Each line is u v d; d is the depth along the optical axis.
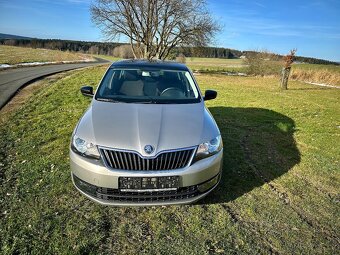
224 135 6.04
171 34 32.06
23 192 3.35
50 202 3.19
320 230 2.95
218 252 2.58
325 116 8.66
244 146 5.37
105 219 2.96
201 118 3.36
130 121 3.14
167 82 4.16
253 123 7.24
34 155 4.42
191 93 4.05
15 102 8.27
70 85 12.40
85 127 3.12
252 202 3.40
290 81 22.00
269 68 30.03
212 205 3.29
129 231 2.80
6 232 2.66
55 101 8.60
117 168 2.76
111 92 3.91
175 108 3.53
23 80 13.48
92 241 2.63
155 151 2.75
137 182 2.74
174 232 2.81
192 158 2.86
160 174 2.74
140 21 31.61
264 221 3.04
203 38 31.84
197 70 36.25
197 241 2.70
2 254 2.39
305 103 11.02
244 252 2.59
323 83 21.66
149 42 32.28
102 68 25.58
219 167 3.12
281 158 4.86
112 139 2.86
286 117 8.23
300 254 2.60
